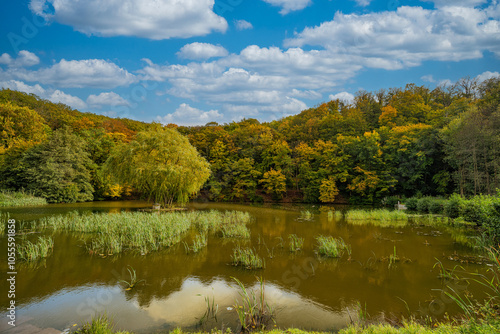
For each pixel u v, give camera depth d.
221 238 14.45
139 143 26.53
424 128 40.34
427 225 19.72
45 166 32.78
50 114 50.53
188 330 5.62
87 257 10.61
